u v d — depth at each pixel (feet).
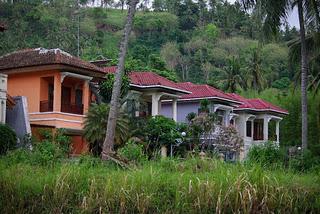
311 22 86.22
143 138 83.51
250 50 258.98
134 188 36.99
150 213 36.24
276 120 148.77
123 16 326.85
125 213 36.04
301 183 40.47
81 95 98.32
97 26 300.61
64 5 254.06
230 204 36.22
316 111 145.18
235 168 40.47
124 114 80.74
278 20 83.20
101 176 39.09
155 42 281.74
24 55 96.63
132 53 200.64
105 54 201.05
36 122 92.27
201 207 36.19
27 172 40.32
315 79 126.21
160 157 48.14
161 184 37.83
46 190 37.58
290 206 37.60
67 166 40.75
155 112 103.86
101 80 99.30
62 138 71.87
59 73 90.74
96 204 36.32
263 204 36.73
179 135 84.84
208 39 285.23
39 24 210.38
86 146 86.48
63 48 198.08
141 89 103.86
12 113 82.99
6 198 37.37
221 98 121.08
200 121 91.15
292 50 104.12
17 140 73.00
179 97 113.70
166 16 297.53
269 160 57.77
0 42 172.45
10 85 96.02
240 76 189.37
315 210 38.40
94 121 80.02
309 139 145.07
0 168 39.75
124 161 47.88
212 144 87.56
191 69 252.01
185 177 38.29
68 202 37.09
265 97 176.35
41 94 92.99
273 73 230.89
